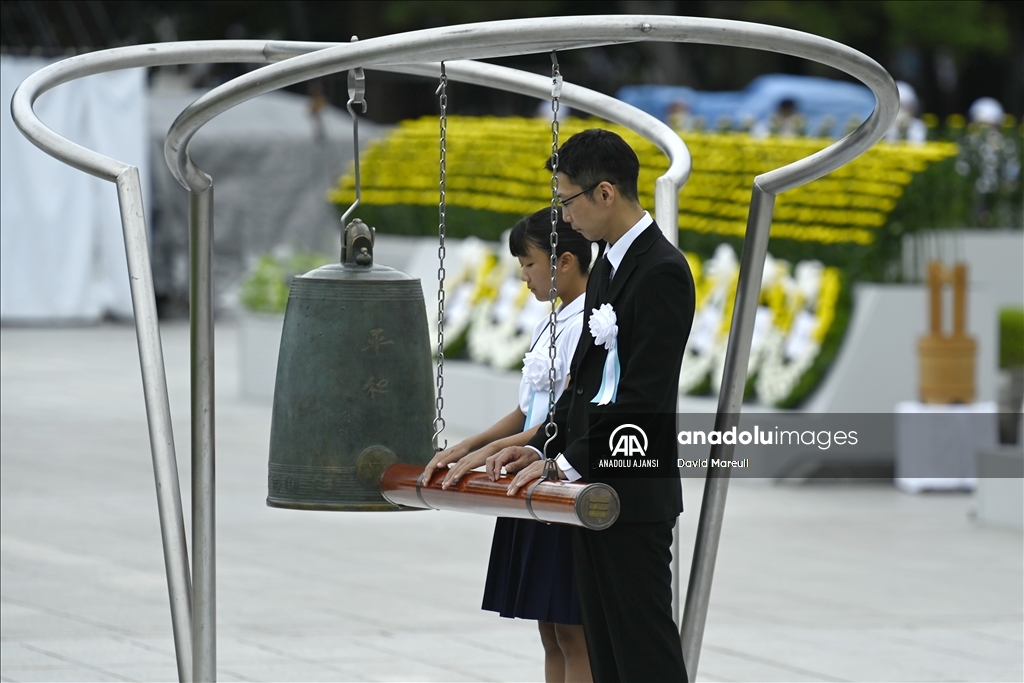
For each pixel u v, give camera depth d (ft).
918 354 98.22
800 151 106.73
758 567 76.18
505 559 45.11
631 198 37.73
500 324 122.31
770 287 102.17
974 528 86.79
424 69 45.96
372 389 40.47
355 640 61.41
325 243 207.21
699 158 111.86
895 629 64.08
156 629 63.00
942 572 75.41
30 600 68.03
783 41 34.86
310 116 207.82
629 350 37.11
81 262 196.44
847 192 100.83
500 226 127.34
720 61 278.46
